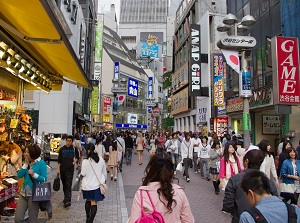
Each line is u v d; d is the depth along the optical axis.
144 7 116.38
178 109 40.06
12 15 5.38
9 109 10.33
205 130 27.92
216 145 10.02
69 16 22.20
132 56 84.56
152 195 2.66
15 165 7.89
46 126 22.14
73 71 9.95
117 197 9.48
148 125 82.19
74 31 24.08
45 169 5.35
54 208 7.86
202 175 13.45
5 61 7.79
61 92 22.47
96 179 6.29
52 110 22.27
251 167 4.07
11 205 7.27
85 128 33.16
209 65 27.55
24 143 10.98
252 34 20.16
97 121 52.25
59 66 9.79
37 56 9.22
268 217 2.22
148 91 74.44
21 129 10.84
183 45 38.75
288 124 15.70
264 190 2.42
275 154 19.47
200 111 30.31
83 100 29.84
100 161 6.43
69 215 7.19
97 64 39.22
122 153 15.38
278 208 2.27
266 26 18.52
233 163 6.88
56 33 5.95
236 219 3.64
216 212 7.76
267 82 17.81
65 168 8.06
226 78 24.52
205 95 27.39
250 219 2.25
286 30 16.16
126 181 12.90
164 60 90.12
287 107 14.78
